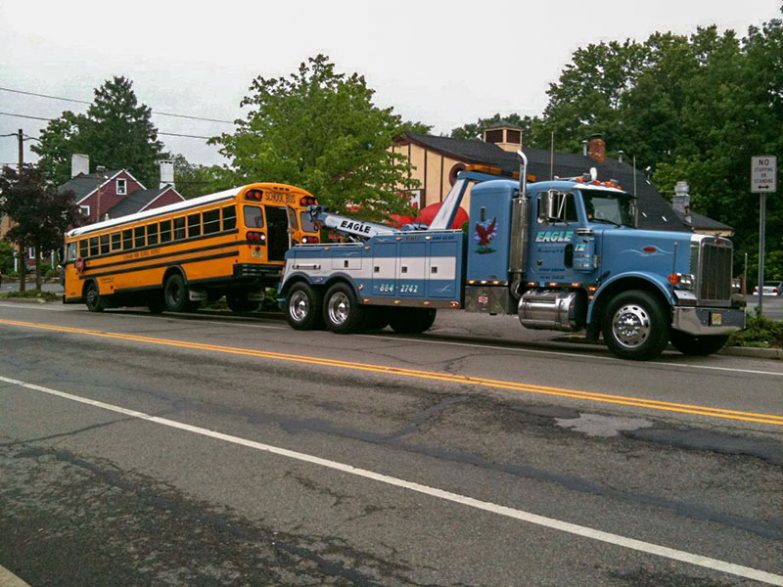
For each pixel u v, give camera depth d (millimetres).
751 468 5152
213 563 3738
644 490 4719
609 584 3424
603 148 40188
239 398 7770
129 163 89938
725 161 36812
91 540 4062
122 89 93500
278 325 17266
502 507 4441
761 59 35031
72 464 5484
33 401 7781
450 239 13000
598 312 11273
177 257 19375
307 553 3828
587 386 8219
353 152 21484
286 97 22828
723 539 3926
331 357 10750
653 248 10797
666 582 3436
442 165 29016
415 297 13477
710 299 10695
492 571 3578
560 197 11688
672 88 61156
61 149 88312
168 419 6859
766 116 35281
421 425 6473
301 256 15695
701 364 10352
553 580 3469
